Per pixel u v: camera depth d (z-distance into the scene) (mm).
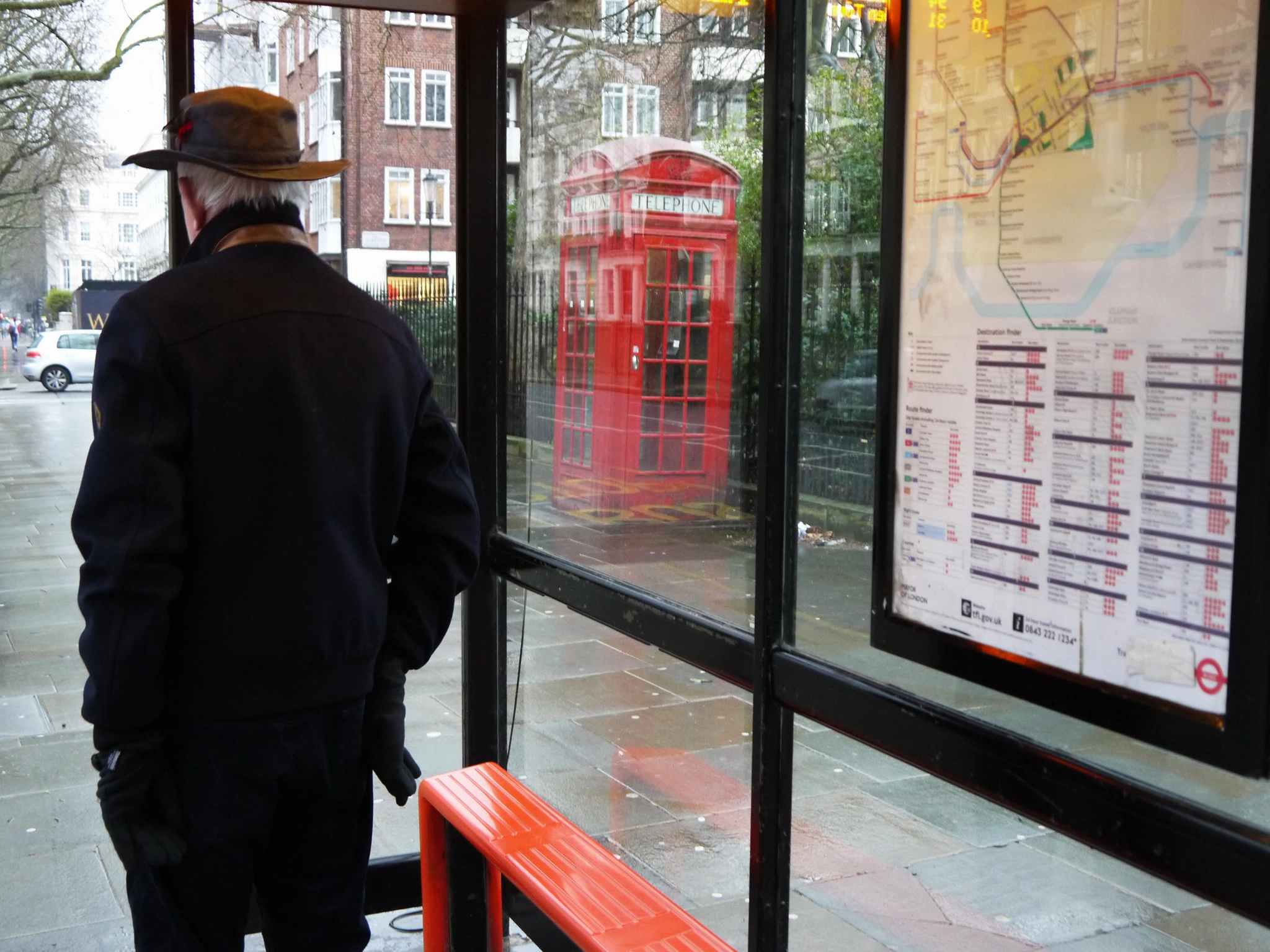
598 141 3152
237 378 1882
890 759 2912
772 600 2086
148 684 1811
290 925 2125
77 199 27016
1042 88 1498
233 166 2023
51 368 30703
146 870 1961
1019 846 2734
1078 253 1467
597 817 3299
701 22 2838
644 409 2982
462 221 3184
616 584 2666
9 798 4309
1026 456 1553
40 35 10656
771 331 2043
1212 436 1328
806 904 2732
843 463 2047
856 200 2037
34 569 8867
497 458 3219
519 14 3098
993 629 1613
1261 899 1307
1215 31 1297
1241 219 1283
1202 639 1352
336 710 2004
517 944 3217
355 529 2006
